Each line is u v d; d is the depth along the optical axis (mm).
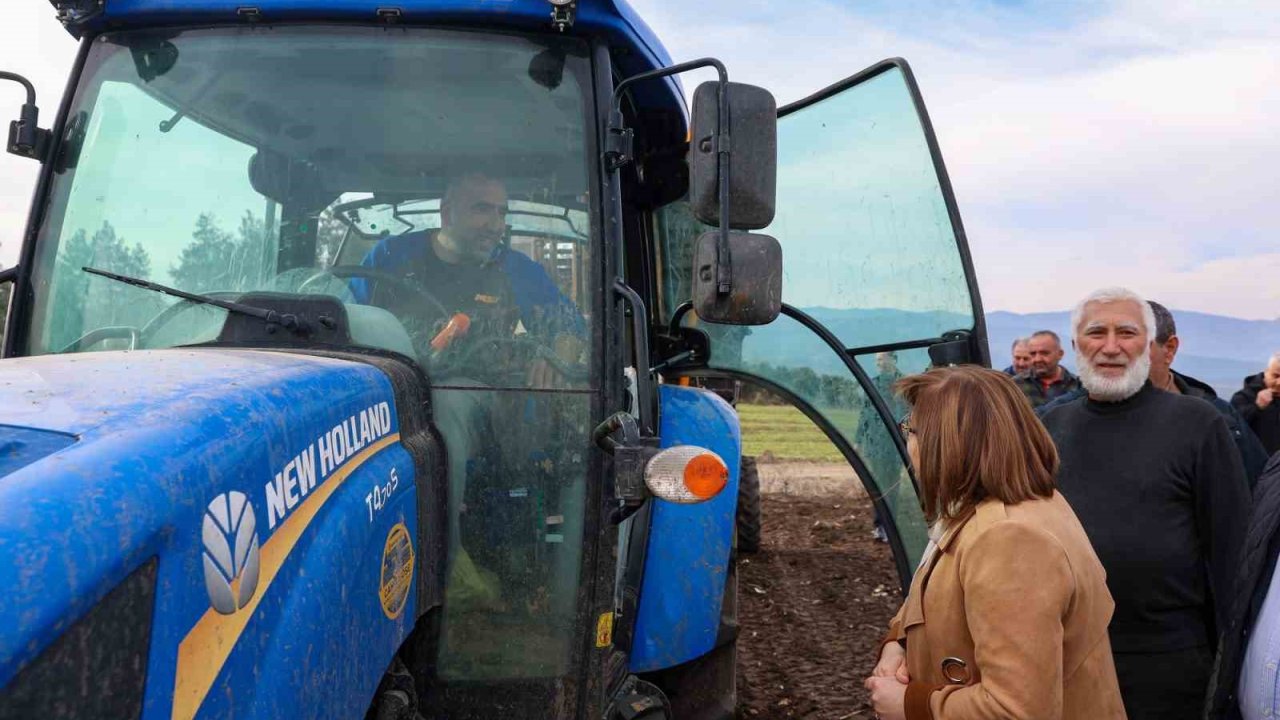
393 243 2646
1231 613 2477
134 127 2691
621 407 2609
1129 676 2809
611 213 2648
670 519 3078
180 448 1453
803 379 4023
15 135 2633
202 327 2521
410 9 2654
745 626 5656
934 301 3523
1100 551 2850
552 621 2514
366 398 2059
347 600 1800
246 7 2668
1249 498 2779
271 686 1549
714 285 2441
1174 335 3836
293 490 1696
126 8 2678
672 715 3191
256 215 2660
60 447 1384
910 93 3443
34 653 1144
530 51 2703
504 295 2609
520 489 2527
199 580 1408
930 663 2092
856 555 7375
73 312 2592
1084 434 3010
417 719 2203
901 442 3807
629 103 3572
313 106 2688
